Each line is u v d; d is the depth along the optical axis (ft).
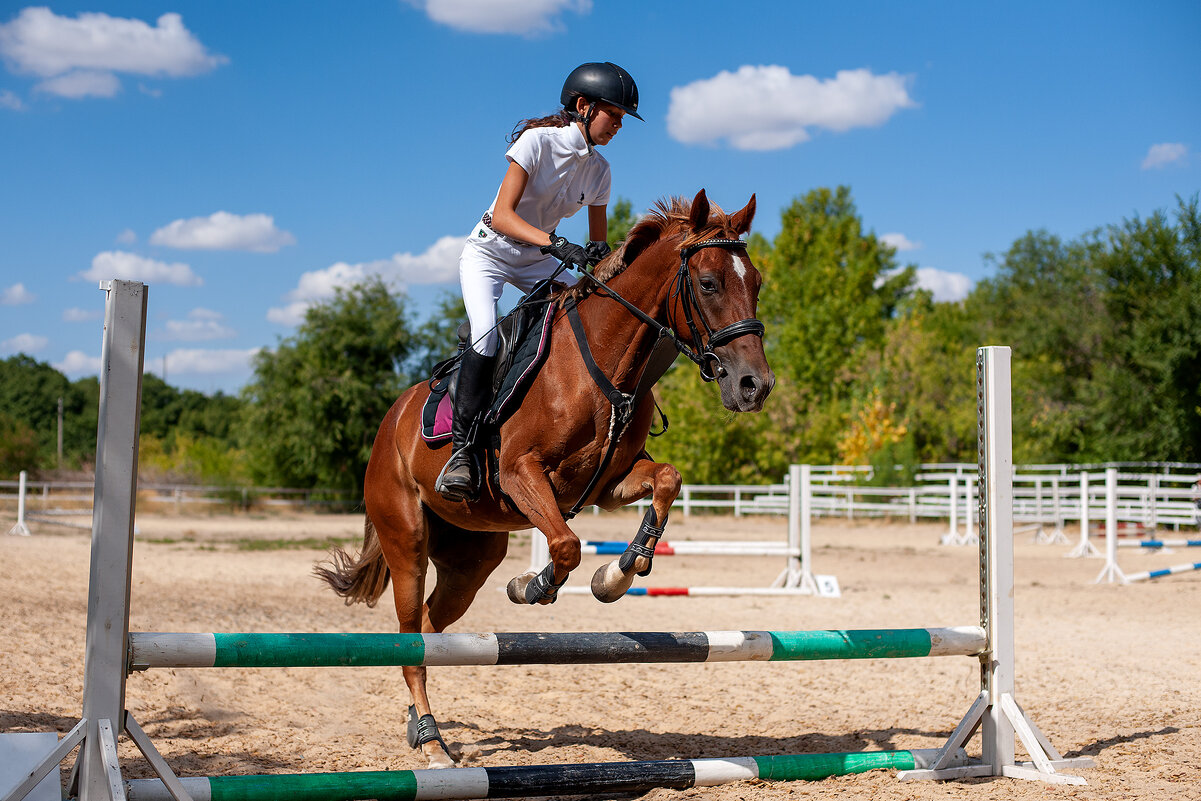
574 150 13.24
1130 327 94.02
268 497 110.11
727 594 36.32
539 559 36.52
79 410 224.74
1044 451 95.35
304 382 113.91
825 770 13.10
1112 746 14.82
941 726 16.72
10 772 10.09
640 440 12.47
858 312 140.67
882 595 37.04
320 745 14.73
